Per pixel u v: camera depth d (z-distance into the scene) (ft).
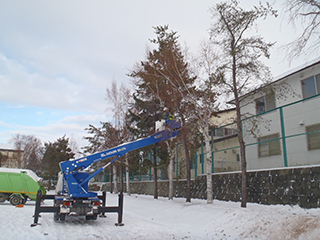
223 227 36.70
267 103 65.05
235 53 46.21
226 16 47.32
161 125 45.24
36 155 181.47
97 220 42.70
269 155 61.26
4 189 62.28
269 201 46.91
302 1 29.58
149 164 77.41
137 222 43.09
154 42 65.05
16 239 27.35
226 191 58.95
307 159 53.83
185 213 47.24
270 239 30.63
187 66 56.29
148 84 66.49
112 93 99.71
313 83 56.75
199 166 74.08
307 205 40.09
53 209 36.60
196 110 54.13
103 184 154.81
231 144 71.26
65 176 38.65
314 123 54.39
